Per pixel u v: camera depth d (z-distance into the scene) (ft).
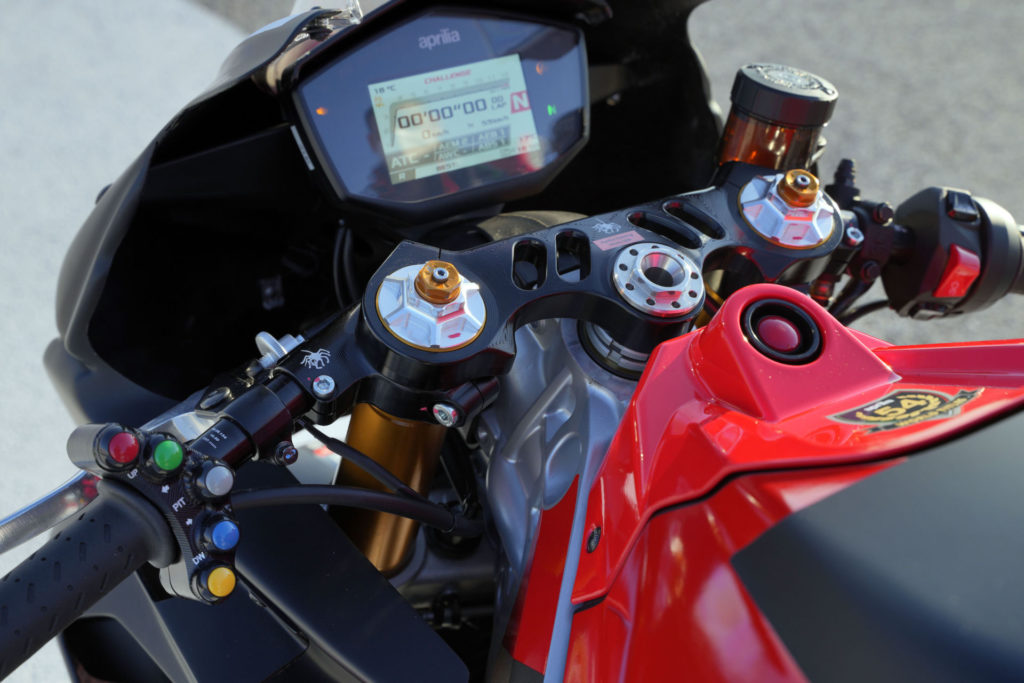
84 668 4.07
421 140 3.85
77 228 10.07
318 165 3.71
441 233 3.95
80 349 3.72
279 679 3.31
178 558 2.46
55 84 11.63
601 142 5.22
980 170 12.03
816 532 2.31
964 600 2.12
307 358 2.95
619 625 2.65
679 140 5.20
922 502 2.32
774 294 2.96
